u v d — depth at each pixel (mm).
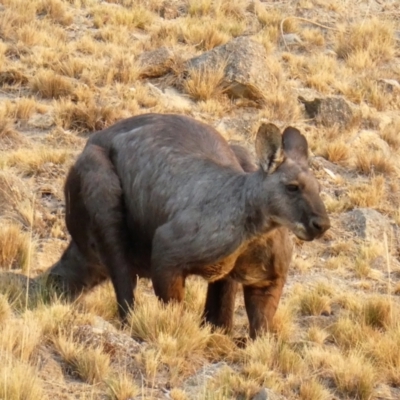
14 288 16656
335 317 17828
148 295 18219
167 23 32312
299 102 27781
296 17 33094
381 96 28594
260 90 27094
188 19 32406
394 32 33438
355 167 25016
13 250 18609
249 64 27391
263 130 15031
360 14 34562
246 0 34250
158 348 14680
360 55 30984
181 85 27531
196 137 16781
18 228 19156
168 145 16438
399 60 31797
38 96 26406
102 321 15641
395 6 35562
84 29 31062
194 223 15492
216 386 13906
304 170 15031
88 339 14531
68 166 22734
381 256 20859
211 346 15484
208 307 16641
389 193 24031
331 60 30734
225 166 15906
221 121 26047
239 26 32156
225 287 16453
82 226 17094
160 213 16047
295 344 16078
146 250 16703
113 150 17000
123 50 29422
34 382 13086
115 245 16672
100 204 16641
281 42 31828
